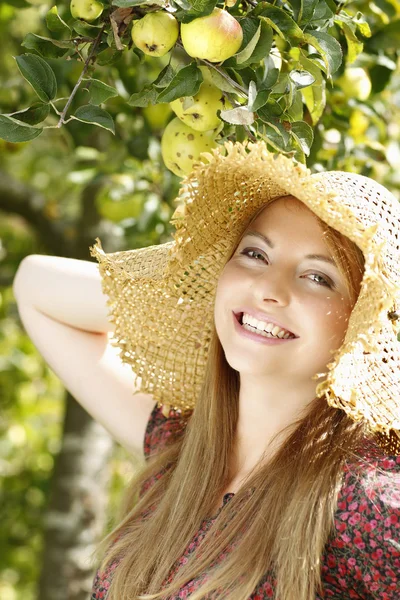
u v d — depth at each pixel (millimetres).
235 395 2838
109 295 2922
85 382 3287
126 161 3744
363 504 2348
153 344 2988
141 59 2486
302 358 2498
